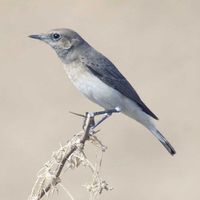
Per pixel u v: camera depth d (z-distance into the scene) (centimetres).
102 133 1780
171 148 1065
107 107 1045
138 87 2072
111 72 1027
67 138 1738
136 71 2192
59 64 2252
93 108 1923
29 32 2503
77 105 1947
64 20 2625
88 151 1563
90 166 625
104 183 619
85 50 1034
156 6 2698
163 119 1881
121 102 1035
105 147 659
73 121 1842
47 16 2652
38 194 611
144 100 1986
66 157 623
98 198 616
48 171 615
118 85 1029
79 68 1027
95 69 1019
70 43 1035
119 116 1839
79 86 1038
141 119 1055
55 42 1042
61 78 2148
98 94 1025
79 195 1400
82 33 2541
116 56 2331
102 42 2455
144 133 1773
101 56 1034
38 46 2392
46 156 1639
